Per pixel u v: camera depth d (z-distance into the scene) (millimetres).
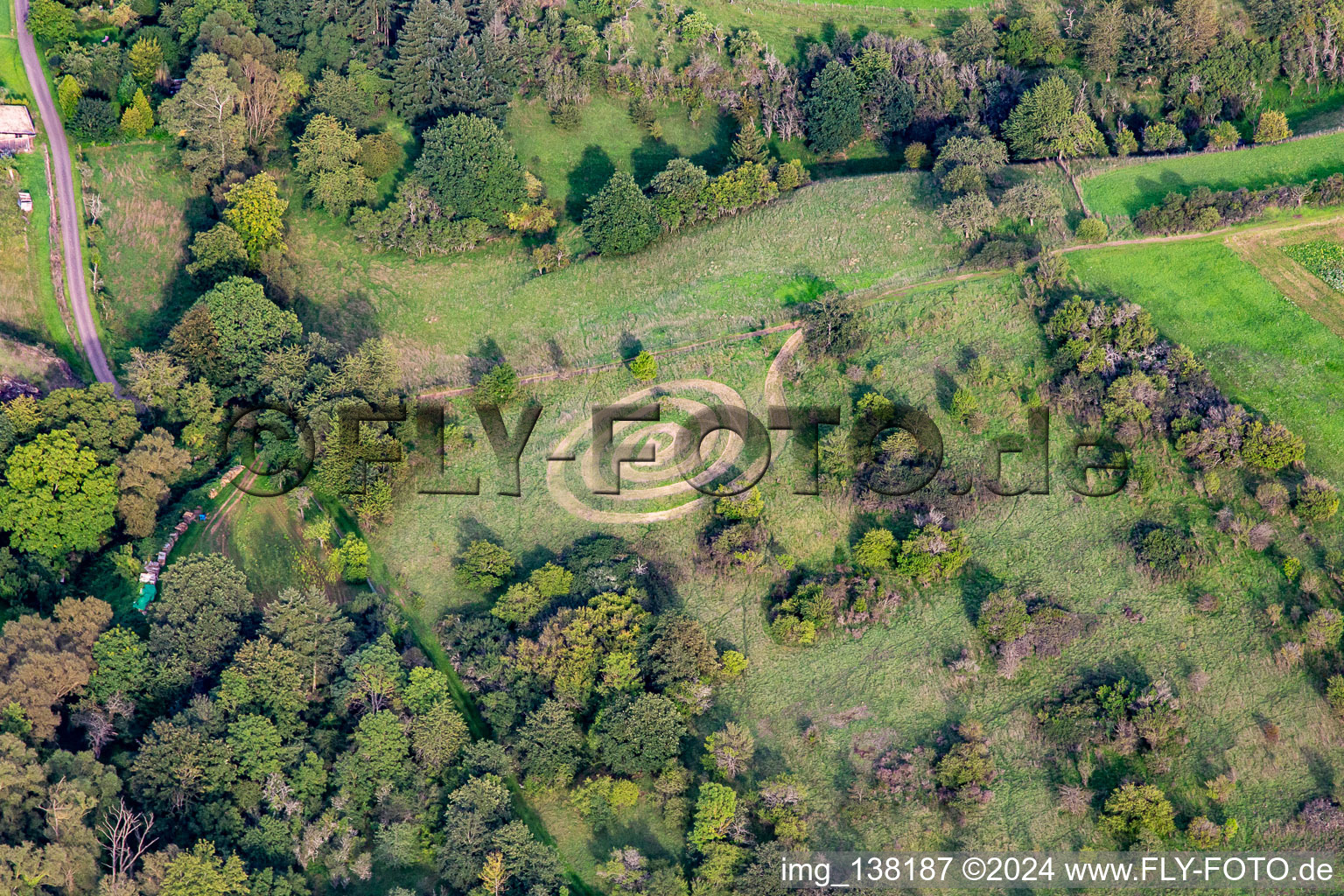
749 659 118062
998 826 107438
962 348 135500
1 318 140375
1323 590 114938
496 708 113125
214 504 129000
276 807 105938
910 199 151250
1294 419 125875
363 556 123812
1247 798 107000
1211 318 134625
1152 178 149875
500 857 103688
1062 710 111688
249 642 113375
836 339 136250
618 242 148500
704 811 106188
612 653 114062
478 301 148000
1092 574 119750
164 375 131250
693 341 141125
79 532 121000
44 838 101062
